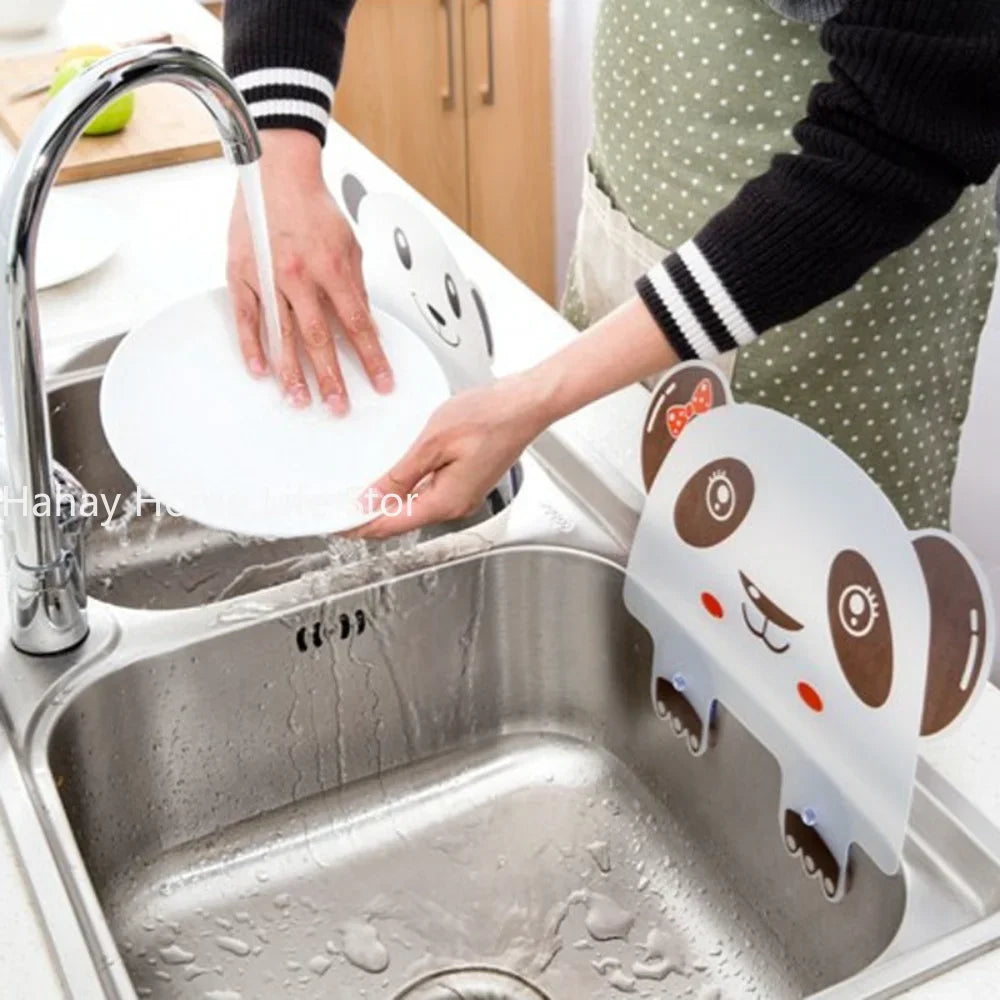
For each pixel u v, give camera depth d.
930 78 0.85
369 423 1.05
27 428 0.83
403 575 1.01
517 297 1.30
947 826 0.79
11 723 0.88
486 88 2.60
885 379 1.23
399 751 1.08
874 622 0.78
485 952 0.96
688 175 1.26
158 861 1.00
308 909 0.99
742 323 0.92
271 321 1.00
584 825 1.05
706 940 0.96
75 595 0.92
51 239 1.34
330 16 1.15
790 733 0.88
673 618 0.97
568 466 1.11
